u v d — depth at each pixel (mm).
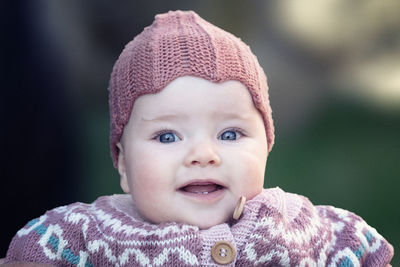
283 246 1373
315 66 3824
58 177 3002
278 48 3773
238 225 1381
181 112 1390
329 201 3004
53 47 3119
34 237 1500
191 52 1444
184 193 1397
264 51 3762
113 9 3371
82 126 3197
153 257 1326
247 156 1425
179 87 1404
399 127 3645
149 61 1461
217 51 1460
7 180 2852
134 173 1447
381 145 3439
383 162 3303
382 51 3830
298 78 3791
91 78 3293
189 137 1397
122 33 3402
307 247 1441
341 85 3844
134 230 1398
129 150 1483
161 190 1390
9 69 2969
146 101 1444
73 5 3207
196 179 1368
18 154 2920
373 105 3852
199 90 1399
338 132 3619
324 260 1469
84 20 3271
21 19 2992
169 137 1423
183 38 1483
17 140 2938
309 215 1529
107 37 3381
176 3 3551
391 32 3814
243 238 1354
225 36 1551
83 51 3258
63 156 3059
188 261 1294
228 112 1417
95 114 3264
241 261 1335
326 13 3803
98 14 3334
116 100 1567
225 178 1395
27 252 1474
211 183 1411
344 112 3848
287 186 3113
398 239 2695
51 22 3111
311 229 1485
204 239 1336
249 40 3740
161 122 1411
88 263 1461
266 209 1397
